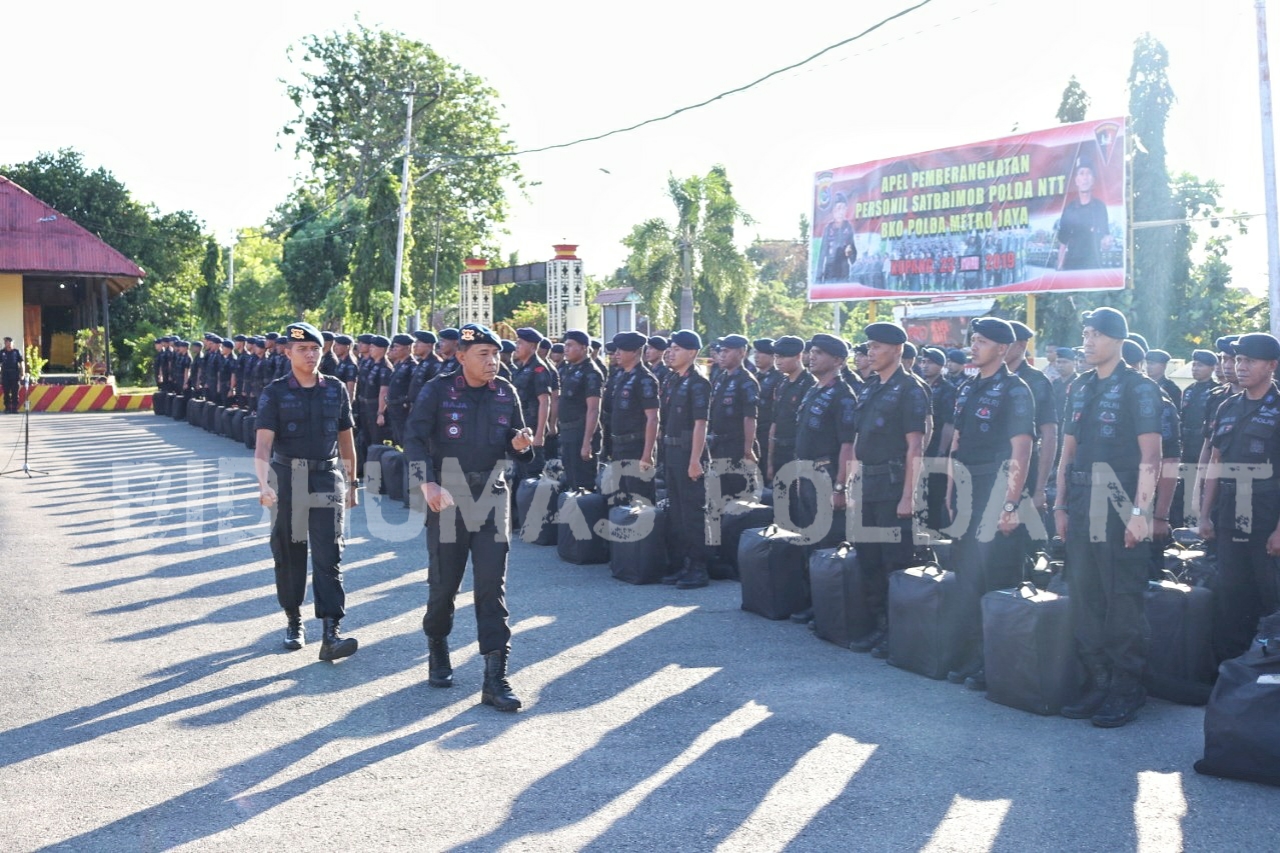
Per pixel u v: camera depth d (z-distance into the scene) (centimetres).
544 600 843
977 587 633
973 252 2027
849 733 542
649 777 486
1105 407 575
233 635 733
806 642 721
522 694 607
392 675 644
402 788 473
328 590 676
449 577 607
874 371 717
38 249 3650
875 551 698
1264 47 2012
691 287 3403
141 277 3769
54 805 455
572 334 1071
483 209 5128
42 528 1152
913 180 2130
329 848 415
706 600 846
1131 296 3206
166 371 2819
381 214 3484
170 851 413
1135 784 477
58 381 3428
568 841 421
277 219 6600
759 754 513
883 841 420
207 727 552
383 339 1526
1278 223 2020
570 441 1077
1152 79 3238
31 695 602
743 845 417
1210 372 966
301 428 681
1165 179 3231
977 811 448
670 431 890
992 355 641
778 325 5109
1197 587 621
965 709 581
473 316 3569
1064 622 568
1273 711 469
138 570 939
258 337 2077
